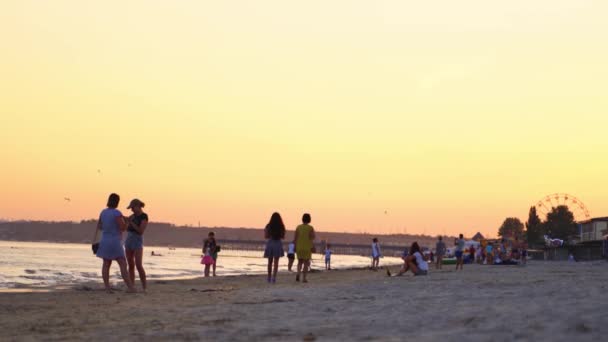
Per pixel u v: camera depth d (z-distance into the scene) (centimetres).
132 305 1194
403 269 2600
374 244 4369
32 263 6031
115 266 4672
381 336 642
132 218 1614
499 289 1278
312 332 700
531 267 4272
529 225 14612
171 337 704
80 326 854
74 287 1969
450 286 1488
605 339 554
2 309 1123
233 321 841
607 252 6819
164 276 3356
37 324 887
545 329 618
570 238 10725
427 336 623
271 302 1175
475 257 6931
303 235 2158
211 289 1719
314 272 3894
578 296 991
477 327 664
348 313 898
